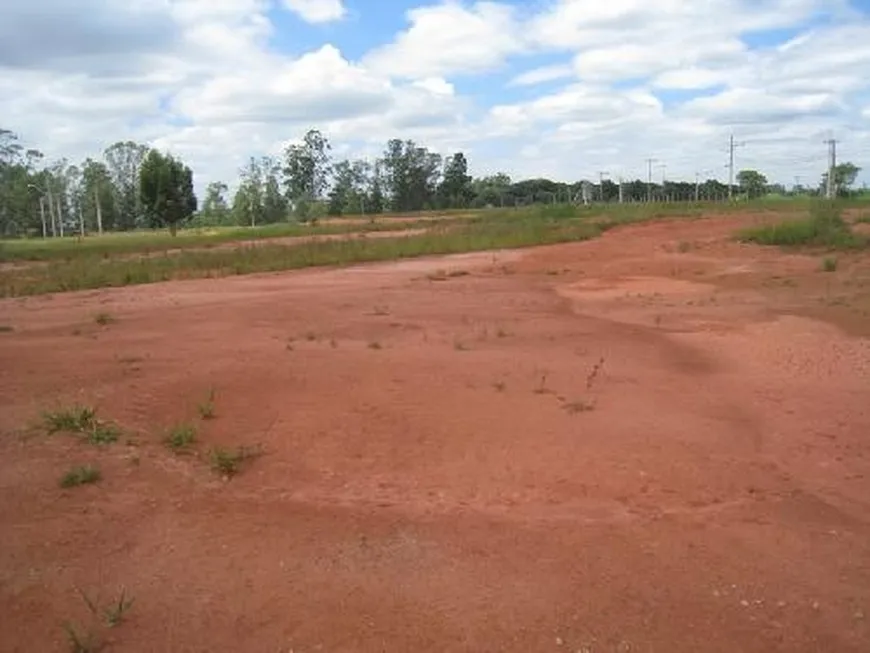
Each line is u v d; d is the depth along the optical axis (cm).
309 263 2033
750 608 336
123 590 346
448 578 356
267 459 493
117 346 827
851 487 461
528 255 2072
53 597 340
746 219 2739
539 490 450
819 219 2081
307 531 402
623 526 409
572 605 336
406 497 442
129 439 522
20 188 6819
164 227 6919
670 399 622
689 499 440
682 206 4181
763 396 636
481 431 536
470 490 451
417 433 533
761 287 1318
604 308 1154
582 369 715
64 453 497
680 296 1259
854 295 1170
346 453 502
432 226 3859
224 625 321
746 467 484
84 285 1714
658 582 355
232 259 2122
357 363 724
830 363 745
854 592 349
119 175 8144
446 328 947
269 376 671
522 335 898
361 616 327
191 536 395
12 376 680
